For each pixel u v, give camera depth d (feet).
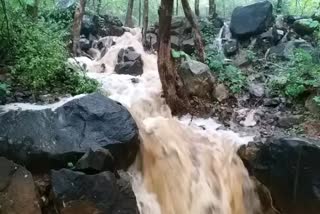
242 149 19.24
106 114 17.30
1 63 21.22
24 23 22.67
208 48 29.63
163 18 21.13
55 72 20.95
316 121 21.07
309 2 33.58
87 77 22.24
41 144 16.15
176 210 18.04
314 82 22.22
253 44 30.25
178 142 19.42
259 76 26.16
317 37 29.09
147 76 27.37
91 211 15.37
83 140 16.57
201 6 44.21
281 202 18.47
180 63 24.07
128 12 38.58
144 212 17.35
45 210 15.39
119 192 15.79
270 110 22.72
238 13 31.37
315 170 17.47
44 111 17.04
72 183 15.24
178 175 18.57
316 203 17.58
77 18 30.01
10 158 15.99
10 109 17.19
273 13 33.04
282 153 17.99
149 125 19.66
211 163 19.19
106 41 33.55
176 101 22.27
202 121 21.95
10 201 14.85
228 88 24.23
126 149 17.15
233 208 18.83
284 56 28.22
